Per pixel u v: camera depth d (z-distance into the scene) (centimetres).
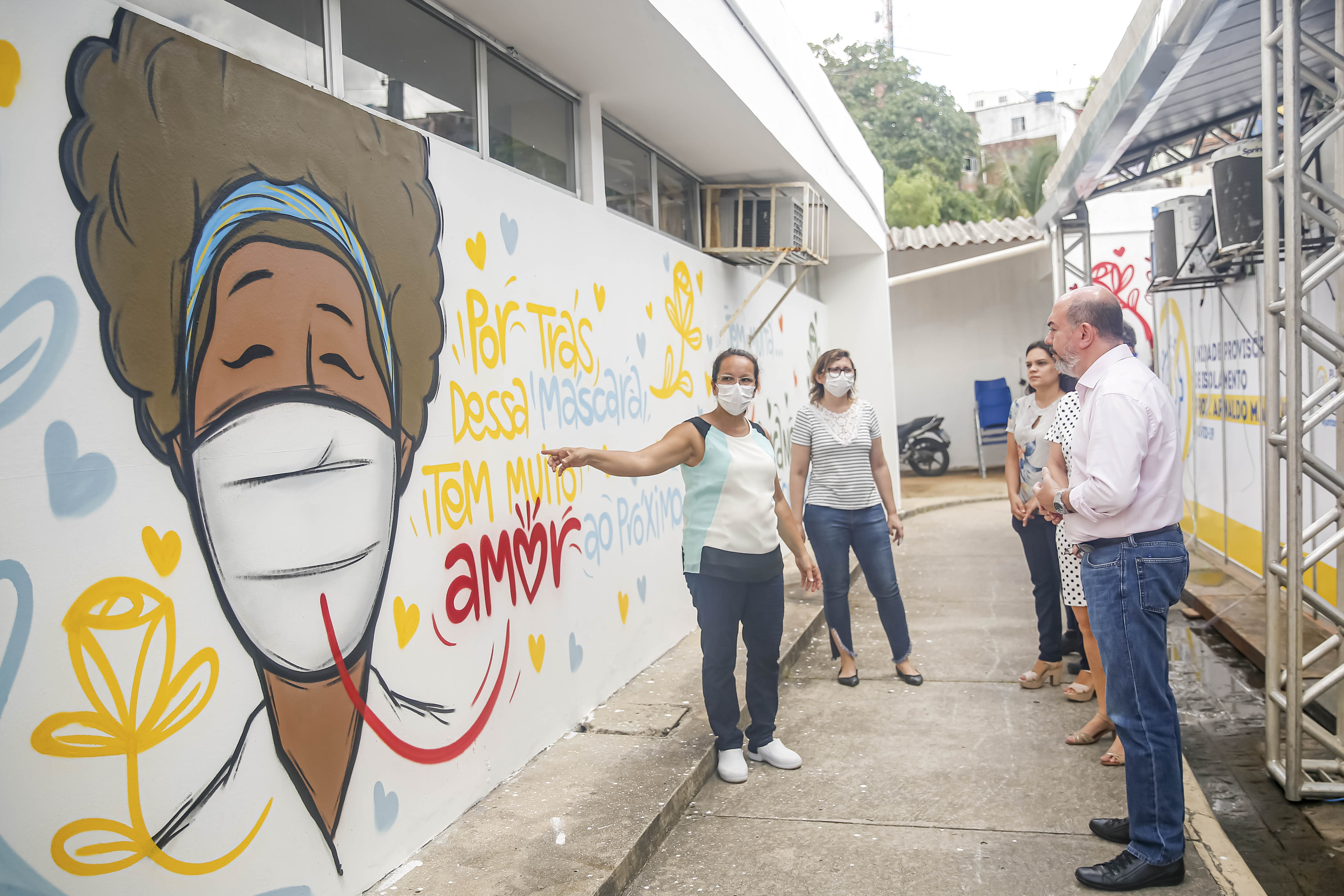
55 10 190
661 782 357
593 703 440
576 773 366
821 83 727
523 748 373
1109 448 292
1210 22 475
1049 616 491
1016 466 487
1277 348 385
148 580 206
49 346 187
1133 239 1339
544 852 301
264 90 244
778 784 387
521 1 367
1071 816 349
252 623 235
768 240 674
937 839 334
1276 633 391
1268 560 394
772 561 378
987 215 2805
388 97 327
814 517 510
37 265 185
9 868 179
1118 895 295
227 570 228
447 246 329
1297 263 362
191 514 218
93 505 195
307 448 255
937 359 1636
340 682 267
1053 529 478
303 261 256
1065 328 310
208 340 224
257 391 238
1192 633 641
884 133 3042
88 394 195
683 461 368
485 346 353
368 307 283
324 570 261
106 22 200
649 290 529
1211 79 637
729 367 366
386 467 290
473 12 375
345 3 304
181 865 213
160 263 212
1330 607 368
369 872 278
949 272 1448
